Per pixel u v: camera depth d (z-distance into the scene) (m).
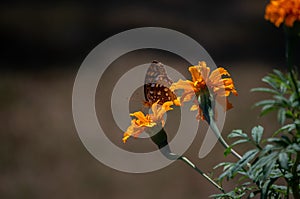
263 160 0.89
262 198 0.90
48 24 4.38
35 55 4.02
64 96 3.39
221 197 0.93
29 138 2.91
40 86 3.54
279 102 0.90
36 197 2.39
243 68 3.73
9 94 3.42
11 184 2.48
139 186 2.40
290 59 0.90
